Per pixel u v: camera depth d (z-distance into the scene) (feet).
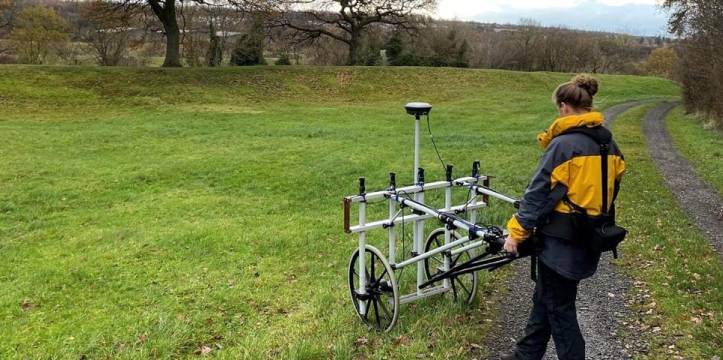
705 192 37.09
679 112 103.86
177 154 55.42
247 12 120.47
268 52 170.50
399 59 175.52
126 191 41.96
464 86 133.39
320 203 37.88
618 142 63.98
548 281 11.92
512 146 60.13
